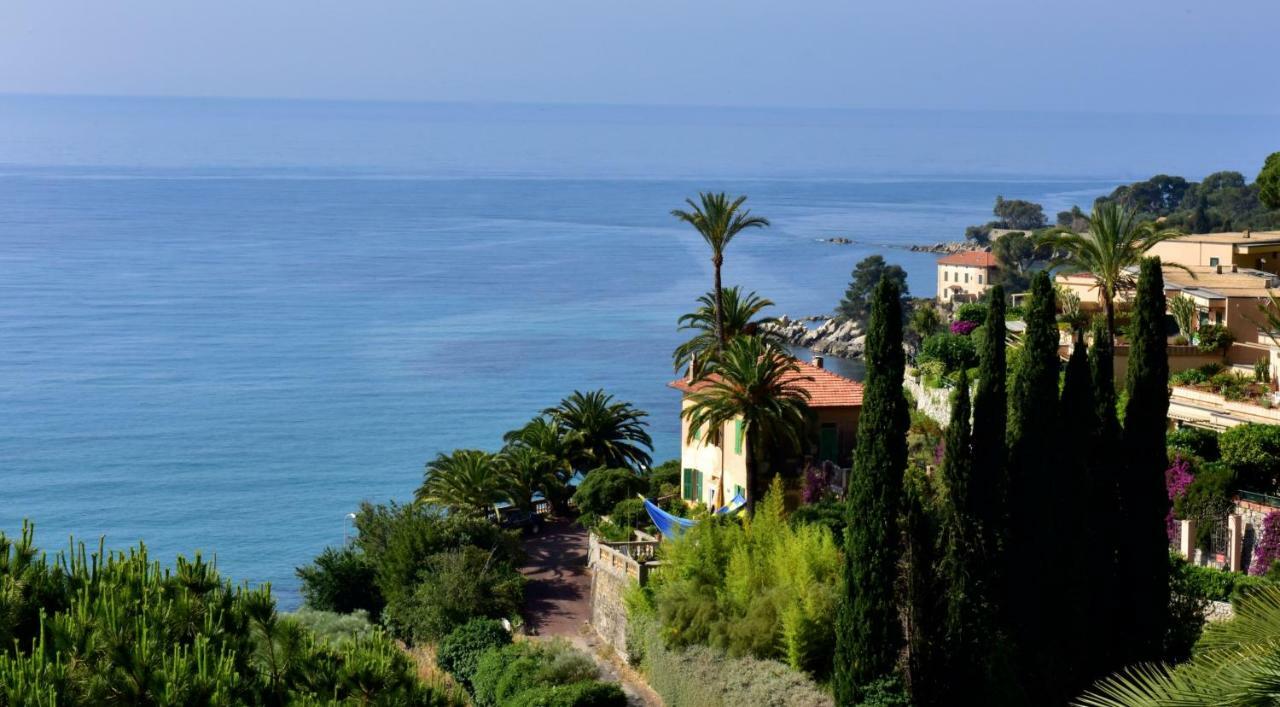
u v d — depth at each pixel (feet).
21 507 475.31
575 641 186.29
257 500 479.00
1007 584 127.44
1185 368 220.84
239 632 92.79
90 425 626.64
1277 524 144.77
